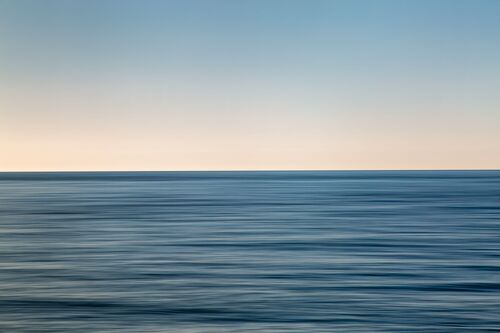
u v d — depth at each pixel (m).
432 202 80.44
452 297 25.81
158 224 52.91
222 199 89.81
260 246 39.47
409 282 28.55
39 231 48.44
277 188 132.38
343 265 32.72
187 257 35.38
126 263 33.56
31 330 21.67
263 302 25.12
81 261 34.31
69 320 22.81
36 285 28.19
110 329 21.78
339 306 24.53
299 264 33.00
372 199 88.12
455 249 37.97
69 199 91.25
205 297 25.88
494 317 22.98
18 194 107.56
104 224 53.25
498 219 56.06
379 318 22.97
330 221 54.78
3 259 35.19
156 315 23.39
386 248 38.41
